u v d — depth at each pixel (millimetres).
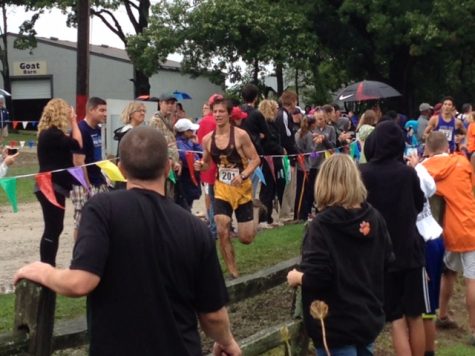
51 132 7230
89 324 2809
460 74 39875
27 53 47969
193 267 2840
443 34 30047
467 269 6590
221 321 2947
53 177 7258
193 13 30359
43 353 3113
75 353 4777
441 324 7148
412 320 5375
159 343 2736
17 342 3020
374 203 5199
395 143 5230
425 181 5629
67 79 47531
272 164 10141
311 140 11539
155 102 14500
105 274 2738
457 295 8141
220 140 7234
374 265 4191
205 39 30641
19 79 48438
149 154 2852
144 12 37875
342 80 37281
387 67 36562
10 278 7715
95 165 7602
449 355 6367
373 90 15820
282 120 10984
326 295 4129
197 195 9461
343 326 4078
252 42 30781
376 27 31188
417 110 39125
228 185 7297
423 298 5359
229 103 7207
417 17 30484
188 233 2840
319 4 32812
